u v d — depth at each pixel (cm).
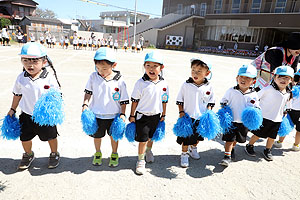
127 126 292
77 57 1566
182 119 301
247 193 264
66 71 961
